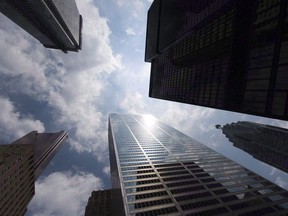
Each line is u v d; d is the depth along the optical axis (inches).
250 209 2878.9
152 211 2657.5
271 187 3523.6
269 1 1846.7
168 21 4741.6
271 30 1792.6
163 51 5329.7
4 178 2394.2
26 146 3341.5
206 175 3890.3
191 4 3462.1
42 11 5034.5
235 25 2324.1
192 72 3380.9
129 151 4936.0
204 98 2913.4
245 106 2047.2
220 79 2536.9
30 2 4539.9
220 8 2554.1
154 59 6328.7
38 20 5684.1
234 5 2377.0
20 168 2869.1
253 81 1952.5
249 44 2055.9
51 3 4817.9
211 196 3127.5
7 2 4483.3
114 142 5516.7
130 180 3462.1
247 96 2023.9
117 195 3595.0
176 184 3432.6
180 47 4116.6
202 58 3080.7
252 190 3403.1
